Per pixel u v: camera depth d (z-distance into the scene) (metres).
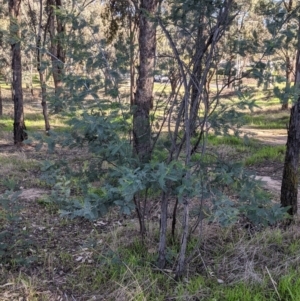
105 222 4.93
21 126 10.85
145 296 3.07
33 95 26.77
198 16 3.14
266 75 2.79
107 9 11.96
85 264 3.76
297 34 2.95
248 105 2.83
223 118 3.11
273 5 3.03
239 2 3.20
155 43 4.95
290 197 4.63
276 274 3.36
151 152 3.44
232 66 3.08
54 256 3.93
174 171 2.70
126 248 3.96
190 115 3.28
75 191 5.39
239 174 3.28
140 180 2.56
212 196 3.14
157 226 4.42
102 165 3.88
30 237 4.43
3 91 32.47
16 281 3.39
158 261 3.57
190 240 4.06
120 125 3.11
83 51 3.34
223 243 4.06
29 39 3.38
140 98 4.61
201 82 3.12
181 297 3.04
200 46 3.25
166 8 3.30
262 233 4.16
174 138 3.35
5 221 4.79
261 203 3.41
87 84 3.18
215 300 3.00
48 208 5.39
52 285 3.40
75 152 9.05
